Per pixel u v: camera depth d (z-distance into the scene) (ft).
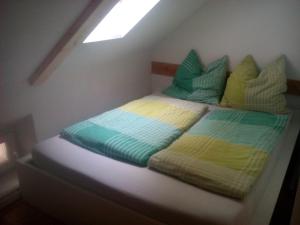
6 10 4.79
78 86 8.87
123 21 8.45
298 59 8.70
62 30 6.18
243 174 5.24
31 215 6.80
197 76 10.14
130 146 6.32
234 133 7.02
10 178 7.87
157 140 6.68
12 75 6.58
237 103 8.87
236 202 4.72
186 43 10.60
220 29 9.71
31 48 6.13
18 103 7.25
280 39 8.79
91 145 6.61
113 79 10.19
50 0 5.15
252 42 9.28
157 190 5.12
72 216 6.27
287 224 6.02
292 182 7.02
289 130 7.74
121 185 5.32
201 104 9.18
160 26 9.68
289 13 8.42
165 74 11.59
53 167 6.27
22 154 8.36
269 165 6.01
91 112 9.66
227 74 10.03
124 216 5.25
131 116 8.10
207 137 6.80
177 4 8.53
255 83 8.65
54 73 7.88
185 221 4.58
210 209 4.57
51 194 6.46
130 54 10.56
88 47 8.00
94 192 5.67
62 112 8.59
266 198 5.46
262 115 8.20
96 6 5.80
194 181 5.19
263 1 8.69
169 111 8.46
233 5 9.20
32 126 7.84
